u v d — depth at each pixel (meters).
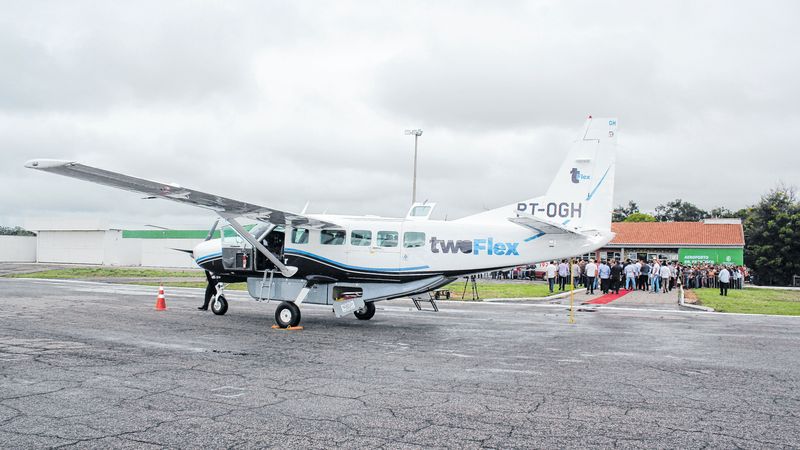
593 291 30.88
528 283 39.62
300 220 14.27
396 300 23.73
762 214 59.09
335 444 5.40
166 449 5.20
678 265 36.94
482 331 13.81
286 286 14.98
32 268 50.41
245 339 11.96
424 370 8.90
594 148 15.05
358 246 14.76
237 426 5.91
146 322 14.45
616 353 10.72
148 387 7.51
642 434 5.83
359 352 10.52
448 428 5.93
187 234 54.69
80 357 9.54
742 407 6.92
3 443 5.29
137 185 12.17
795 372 9.09
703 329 14.69
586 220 14.95
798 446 5.54
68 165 10.79
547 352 10.76
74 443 5.32
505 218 15.29
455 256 14.48
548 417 6.38
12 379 7.89
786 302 24.67
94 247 60.47
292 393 7.32
